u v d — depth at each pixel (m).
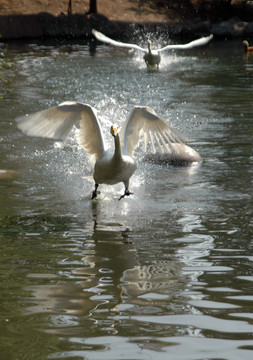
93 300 6.70
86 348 5.58
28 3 44.03
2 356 5.43
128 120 10.66
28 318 6.23
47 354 5.46
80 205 10.88
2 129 17.08
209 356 5.42
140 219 10.03
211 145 15.59
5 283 7.22
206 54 35.91
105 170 10.58
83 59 32.75
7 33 41.12
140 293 6.90
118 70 29.28
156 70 29.56
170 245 8.70
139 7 48.03
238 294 6.86
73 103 9.85
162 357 5.41
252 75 27.80
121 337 5.79
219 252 8.38
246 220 9.91
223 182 12.41
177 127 17.62
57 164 13.89
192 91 23.88
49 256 8.21
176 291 6.96
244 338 5.77
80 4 46.69
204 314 6.31
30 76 26.72
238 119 18.77
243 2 50.75
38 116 9.70
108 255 8.26
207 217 10.11
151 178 12.86
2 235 9.13
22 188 11.91
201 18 48.72
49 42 40.28
